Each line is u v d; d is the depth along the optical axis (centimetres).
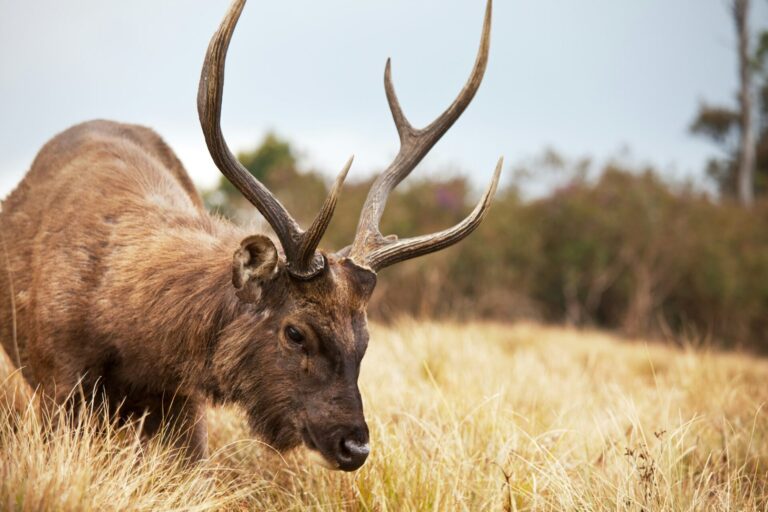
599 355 2934
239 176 1247
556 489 1339
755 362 3166
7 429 1341
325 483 1409
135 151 1579
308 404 1235
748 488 1481
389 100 1515
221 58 1203
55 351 1341
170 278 1317
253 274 1230
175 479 1337
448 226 5403
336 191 1162
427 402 1792
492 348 2686
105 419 1305
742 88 8994
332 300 1234
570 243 5509
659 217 5634
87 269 1357
